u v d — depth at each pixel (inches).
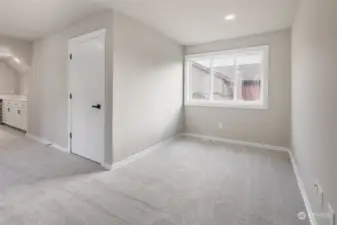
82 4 103.3
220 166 114.9
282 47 143.9
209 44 173.6
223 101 172.4
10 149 145.4
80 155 132.2
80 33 126.8
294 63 122.2
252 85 163.3
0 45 160.9
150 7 106.1
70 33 134.3
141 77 131.5
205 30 142.5
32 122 179.9
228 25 133.3
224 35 154.4
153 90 144.5
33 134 179.3
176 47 173.5
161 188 88.7
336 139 46.4
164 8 107.7
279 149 147.7
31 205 73.9
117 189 87.4
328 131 52.7
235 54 163.9
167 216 68.8
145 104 136.4
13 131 207.6
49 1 99.7
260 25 133.3
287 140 144.9
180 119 185.8
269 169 110.8
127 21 117.5
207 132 179.8
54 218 66.4
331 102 50.8
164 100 158.7
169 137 168.9
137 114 129.1
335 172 46.8
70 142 138.6
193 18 121.4
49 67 155.2
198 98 189.0
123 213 70.1
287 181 96.2
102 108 115.5
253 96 163.6
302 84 92.9
